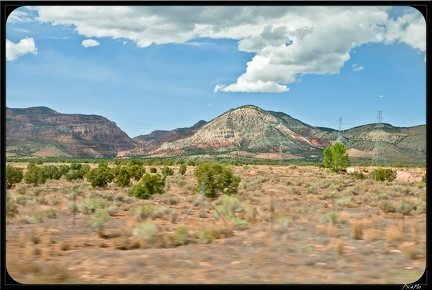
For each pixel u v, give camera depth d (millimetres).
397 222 17656
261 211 21906
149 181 31188
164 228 16547
